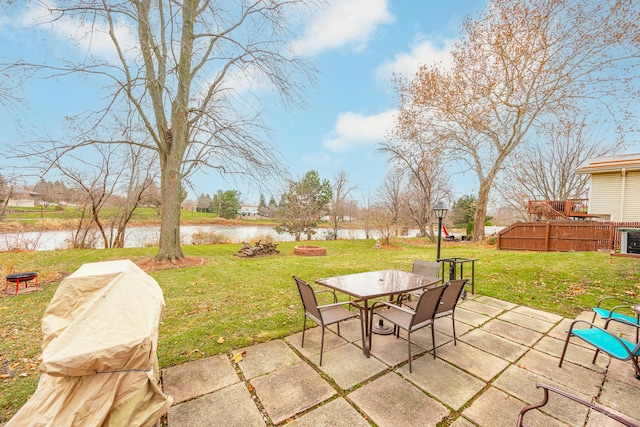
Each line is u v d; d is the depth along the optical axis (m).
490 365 2.91
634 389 2.52
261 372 2.77
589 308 4.63
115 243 14.80
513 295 5.32
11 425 1.53
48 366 1.47
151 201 15.97
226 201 28.84
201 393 2.45
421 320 2.95
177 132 8.60
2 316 4.30
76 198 14.04
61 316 1.88
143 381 1.70
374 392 2.46
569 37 12.88
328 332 3.71
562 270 6.69
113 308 1.80
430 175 20.61
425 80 15.80
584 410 2.26
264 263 9.01
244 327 3.85
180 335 3.58
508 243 12.78
